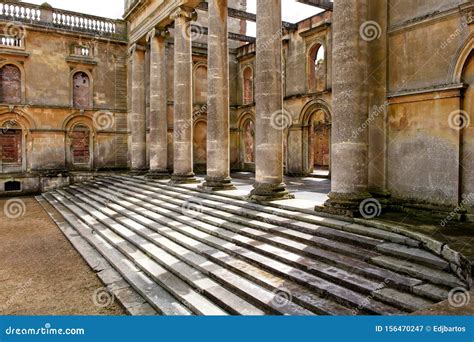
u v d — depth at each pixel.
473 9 8.59
